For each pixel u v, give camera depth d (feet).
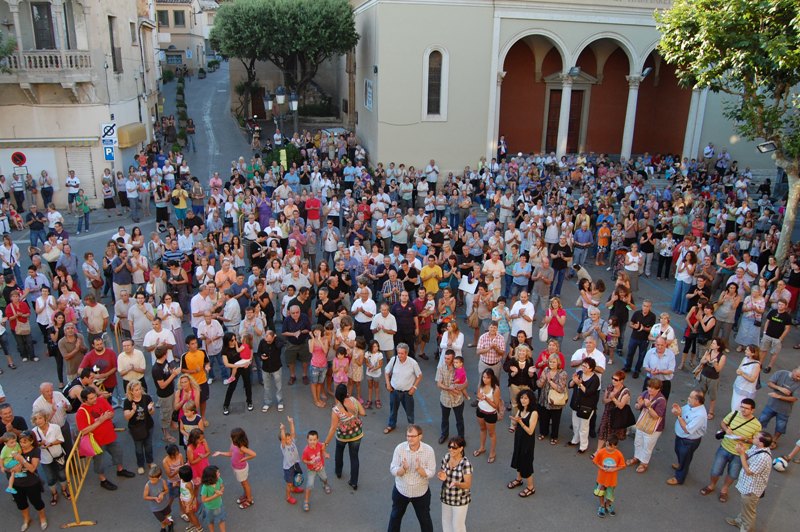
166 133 115.44
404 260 49.44
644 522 28.40
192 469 27.30
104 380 34.22
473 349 46.06
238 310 41.60
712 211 72.59
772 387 33.94
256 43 96.84
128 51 94.89
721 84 57.31
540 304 51.90
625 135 99.30
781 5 48.01
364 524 28.14
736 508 29.60
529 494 29.94
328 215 68.69
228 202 66.90
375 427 35.99
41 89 78.38
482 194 82.79
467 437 34.88
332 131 104.73
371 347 36.83
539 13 89.71
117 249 47.44
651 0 92.84
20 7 77.87
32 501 27.48
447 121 90.84
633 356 41.78
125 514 28.78
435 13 86.28
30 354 43.21
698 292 44.60
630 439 35.37
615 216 70.95
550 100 107.55
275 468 32.09
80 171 82.07
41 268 49.80
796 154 53.21
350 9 97.40
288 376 42.16
